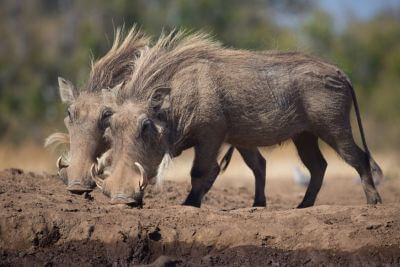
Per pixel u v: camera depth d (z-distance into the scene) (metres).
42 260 26.55
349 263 26.81
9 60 104.19
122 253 26.66
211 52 31.70
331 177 54.25
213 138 30.83
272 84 31.80
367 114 93.25
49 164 63.19
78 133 30.95
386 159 72.44
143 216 27.72
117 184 28.25
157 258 26.70
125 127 29.00
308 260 26.88
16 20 122.12
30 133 88.31
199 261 26.69
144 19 94.31
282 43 90.88
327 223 28.06
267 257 26.92
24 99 93.06
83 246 26.84
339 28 102.19
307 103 32.31
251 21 103.69
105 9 95.75
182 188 36.78
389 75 98.12
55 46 111.88
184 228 27.45
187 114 30.39
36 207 27.97
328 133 32.47
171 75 30.77
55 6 131.75
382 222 27.89
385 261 26.94
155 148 29.55
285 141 33.56
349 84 33.22
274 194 41.97
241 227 27.48
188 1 95.31
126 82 32.38
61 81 32.91
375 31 104.44
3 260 26.45
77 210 28.05
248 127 31.67
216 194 38.00
